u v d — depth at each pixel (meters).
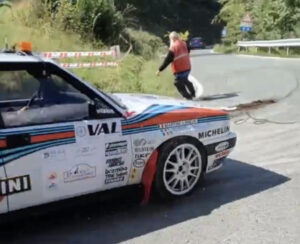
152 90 12.15
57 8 18.55
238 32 42.34
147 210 4.49
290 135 7.21
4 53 3.92
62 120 3.87
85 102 4.03
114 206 4.59
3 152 3.54
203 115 4.82
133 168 4.30
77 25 18.27
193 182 4.80
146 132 4.34
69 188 3.91
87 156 3.96
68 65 12.01
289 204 4.57
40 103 3.86
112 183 4.20
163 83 13.23
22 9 17.72
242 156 6.22
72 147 3.87
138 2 47.84
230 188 5.04
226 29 44.38
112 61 13.93
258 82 13.62
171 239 3.90
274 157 6.13
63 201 3.94
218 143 4.94
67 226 4.17
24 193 3.66
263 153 6.33
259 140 7.01
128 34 22.45
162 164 4.48
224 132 5.03
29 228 4.12
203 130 4.76
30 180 3.68
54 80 3.95
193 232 4.02
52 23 17.38
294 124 7.91
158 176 4.49
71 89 4.01
